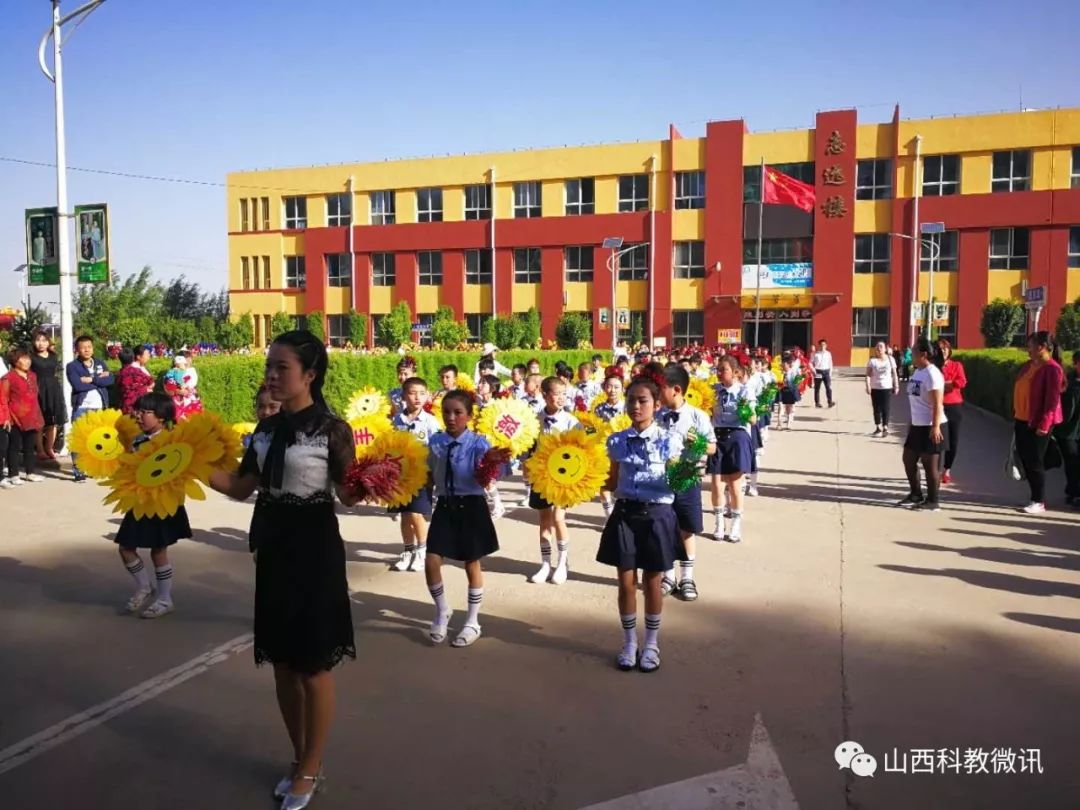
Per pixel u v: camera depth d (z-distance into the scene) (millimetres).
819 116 41250
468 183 46688
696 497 6352
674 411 6004
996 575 6969
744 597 6445
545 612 6207
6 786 3803
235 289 51969
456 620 6039
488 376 11047
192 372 13820
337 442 3721
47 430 12773
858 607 6180
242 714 4547
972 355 25016
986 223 39250
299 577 3643
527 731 4297
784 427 18734
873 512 9562
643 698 4672
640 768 3920
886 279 41188
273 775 3922
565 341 40250
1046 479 11648
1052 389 9062
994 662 5117
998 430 17984
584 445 5438
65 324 14547
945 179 40125
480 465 5340
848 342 41594
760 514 9492
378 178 48250
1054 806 3600
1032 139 38469
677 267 44031
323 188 49312
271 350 3717
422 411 7484
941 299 40344
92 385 12914
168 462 3799
